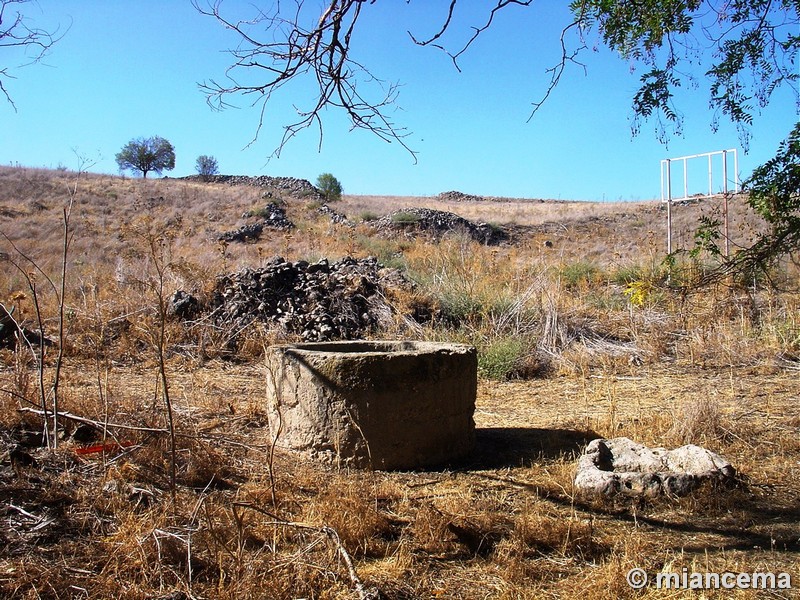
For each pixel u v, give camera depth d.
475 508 4.34
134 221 30.14
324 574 3.35
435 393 5.33
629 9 3.97
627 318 11.05
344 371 5.15
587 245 27.69
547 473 5.13
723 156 14.30
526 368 9.18
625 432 6.16
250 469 5.04
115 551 3.43
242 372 9.15
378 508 4.40
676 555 3.78
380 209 43.75
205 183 49.19
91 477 4.45
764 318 10.24
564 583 3.48
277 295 11.45
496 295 11.46
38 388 6.20
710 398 7.03
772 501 4.59
